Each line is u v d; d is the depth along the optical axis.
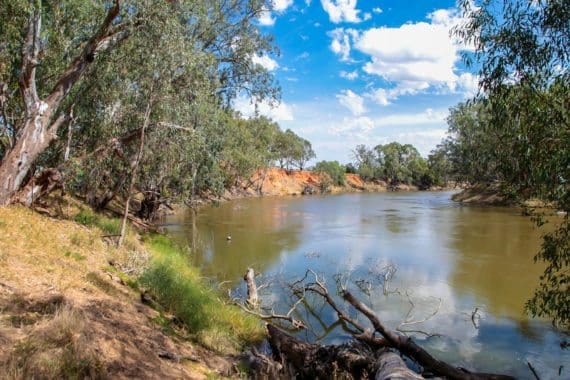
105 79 14.09
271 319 10.31
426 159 104.38
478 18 5.93
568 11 5.32
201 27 17.16
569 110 5.36
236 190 61.41
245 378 6.08
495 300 11.87
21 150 11.22
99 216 15.62
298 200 57.25
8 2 10.77
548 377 7.48
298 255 18.08
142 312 7.18
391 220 31.33
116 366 4.78
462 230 25.34
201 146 17.64
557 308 6.57
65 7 12.85
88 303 6.35
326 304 11.55
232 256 17.70
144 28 12.43
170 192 24.20
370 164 107.62
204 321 8.03
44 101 11.62
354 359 6.79
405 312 10.93
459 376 7.05
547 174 5.39
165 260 11.95
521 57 5.68
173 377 5.18
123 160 16.45
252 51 23.20
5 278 6.05
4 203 10.92
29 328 4.69
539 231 24.02
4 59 11.64
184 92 14.66
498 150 6.45
